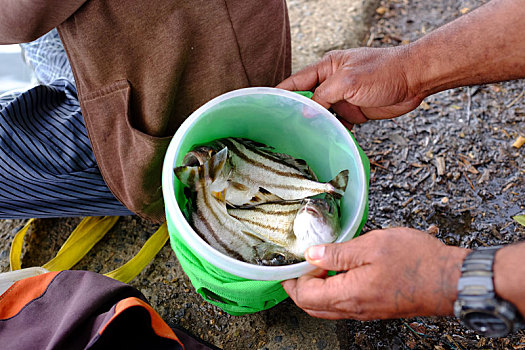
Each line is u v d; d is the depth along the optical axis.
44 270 0.73
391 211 0.86
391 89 0.69
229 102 0.67
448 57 0.66
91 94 0.64
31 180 0.70
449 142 0.92
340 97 0.70
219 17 0.63
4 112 0.67
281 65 0.75
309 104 0.68
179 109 0.69
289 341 0.75
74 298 0.65
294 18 1.11
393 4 1.12
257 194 0.74
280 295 0.66
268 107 0.71
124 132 0.66
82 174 0.71
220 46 0.65
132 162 0.68
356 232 0.64
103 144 0.67
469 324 0.52
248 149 0.74
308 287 0.58
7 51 1.05
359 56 0.70
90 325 0.62
